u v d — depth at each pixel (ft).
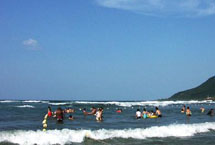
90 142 53.01
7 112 136.26
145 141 56.18
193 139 60.39
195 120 106.32
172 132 67.21
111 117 116.26
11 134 53.52
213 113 153.48
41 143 50.16
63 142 51.80
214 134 68.44
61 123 85.20
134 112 157.99
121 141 55.16
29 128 71.41
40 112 138.00
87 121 94.22
